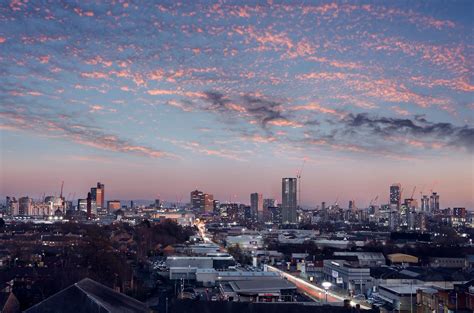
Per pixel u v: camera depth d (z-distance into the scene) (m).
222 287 150.62
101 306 74.25
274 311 82.75
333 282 199.38
